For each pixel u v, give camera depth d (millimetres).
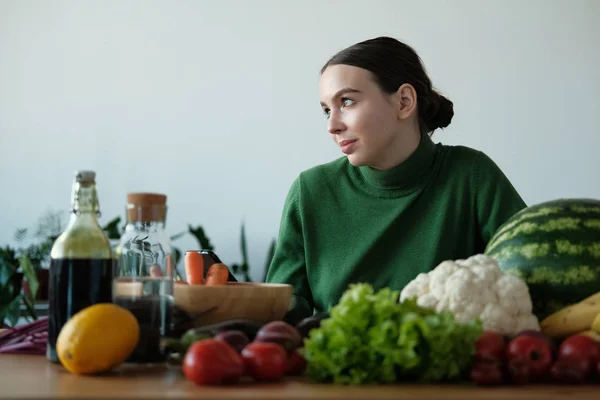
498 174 1798
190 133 4195
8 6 4441
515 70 3730
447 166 1808
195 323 1166
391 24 3930
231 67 4160
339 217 1824
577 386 918
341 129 1684
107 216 4254
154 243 1103
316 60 4055
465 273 1085
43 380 923
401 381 931
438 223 1758
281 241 1894
